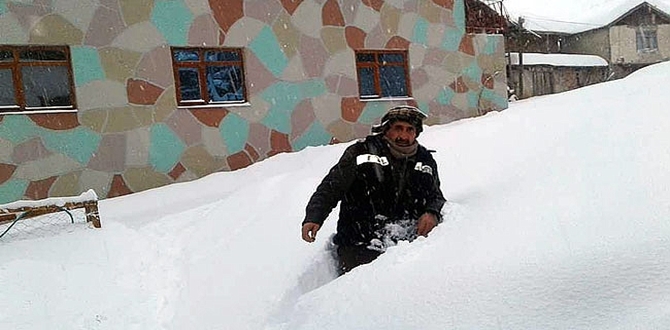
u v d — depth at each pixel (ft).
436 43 40.68
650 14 109.40
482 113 43.01
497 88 44.04
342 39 35.81
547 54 95.50
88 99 27.50
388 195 11.27
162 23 29.50
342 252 11.57
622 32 107.04
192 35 30.40
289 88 33.55
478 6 45.55
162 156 29.35
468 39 42.50
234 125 31.53
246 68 32.17
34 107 26.66
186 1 30.22
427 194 11.18
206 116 30.71
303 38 34.19
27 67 26.53
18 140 25.89
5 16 25.71
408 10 39.14
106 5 28.02
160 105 29.37
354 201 11.43
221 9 31.32
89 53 27.55
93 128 27.61
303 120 34.01
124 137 28.37
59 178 26.76
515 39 92.48
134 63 28.71
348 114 35.86
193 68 30.83
